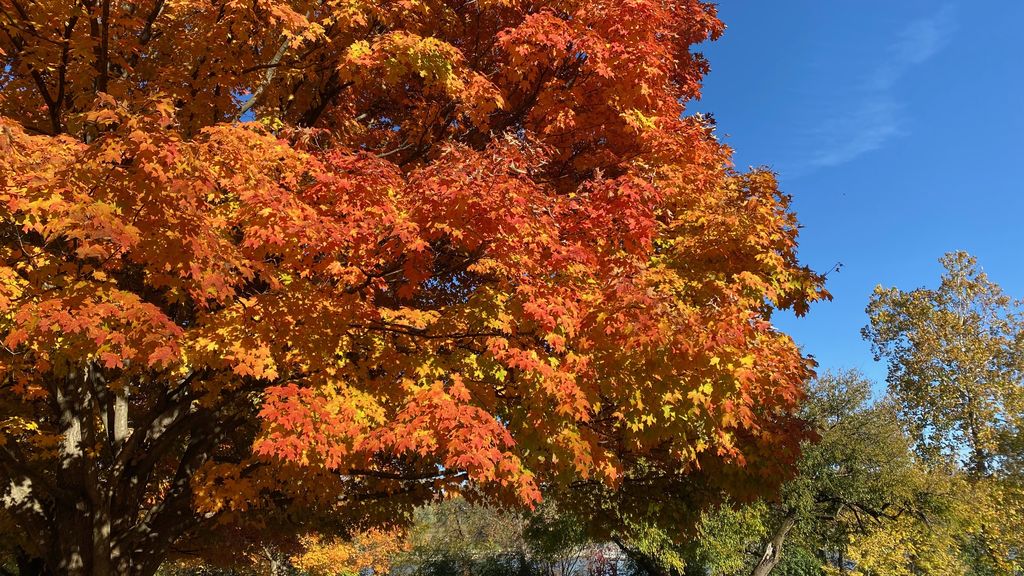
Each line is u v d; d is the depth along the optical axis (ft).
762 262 23.25
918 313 105.09
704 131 27.45
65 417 22.75
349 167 17.49
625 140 28.02
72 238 13.44
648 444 22.66
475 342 20.40
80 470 22.39
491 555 104.17
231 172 16.08
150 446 24.80
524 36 23.57
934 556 69.97
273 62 23.47
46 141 15.24
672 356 18.51
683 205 25.50
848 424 72.38
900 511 71.51
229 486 20.03
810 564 81.61
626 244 20.75
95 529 21.90
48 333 14.43
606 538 39.40
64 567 21.61
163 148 13.39
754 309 23.70
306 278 18.86
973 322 102.53
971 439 98.12
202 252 14.03
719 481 29.17
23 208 12.24
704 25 34.99
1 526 27.73
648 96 25.63
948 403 99.04
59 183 12.59
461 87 22.85
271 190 16.12
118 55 20.38
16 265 14.98
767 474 27.55
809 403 72.13
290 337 17.28
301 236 15.69
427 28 27.96
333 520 34.55
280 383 19.48
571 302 18.76
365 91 29.58
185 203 13.84
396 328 20.10
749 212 23.91
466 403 18.02
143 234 13.74
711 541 64.28
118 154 13.19
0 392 22.89
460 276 26.17
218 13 21.56
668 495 35.12
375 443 16.35
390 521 34.04
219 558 40.60
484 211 16.39
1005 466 91.09
